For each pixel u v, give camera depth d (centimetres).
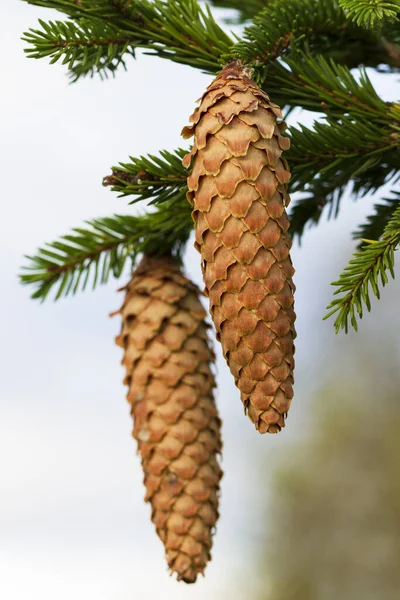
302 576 328
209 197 66
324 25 73
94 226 79
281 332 65
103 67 76
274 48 70
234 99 66
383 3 67
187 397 76
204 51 71
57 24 69
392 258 67
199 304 78
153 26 71
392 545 318
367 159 72
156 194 71
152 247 79
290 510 337
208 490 75
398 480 323
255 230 65
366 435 333
